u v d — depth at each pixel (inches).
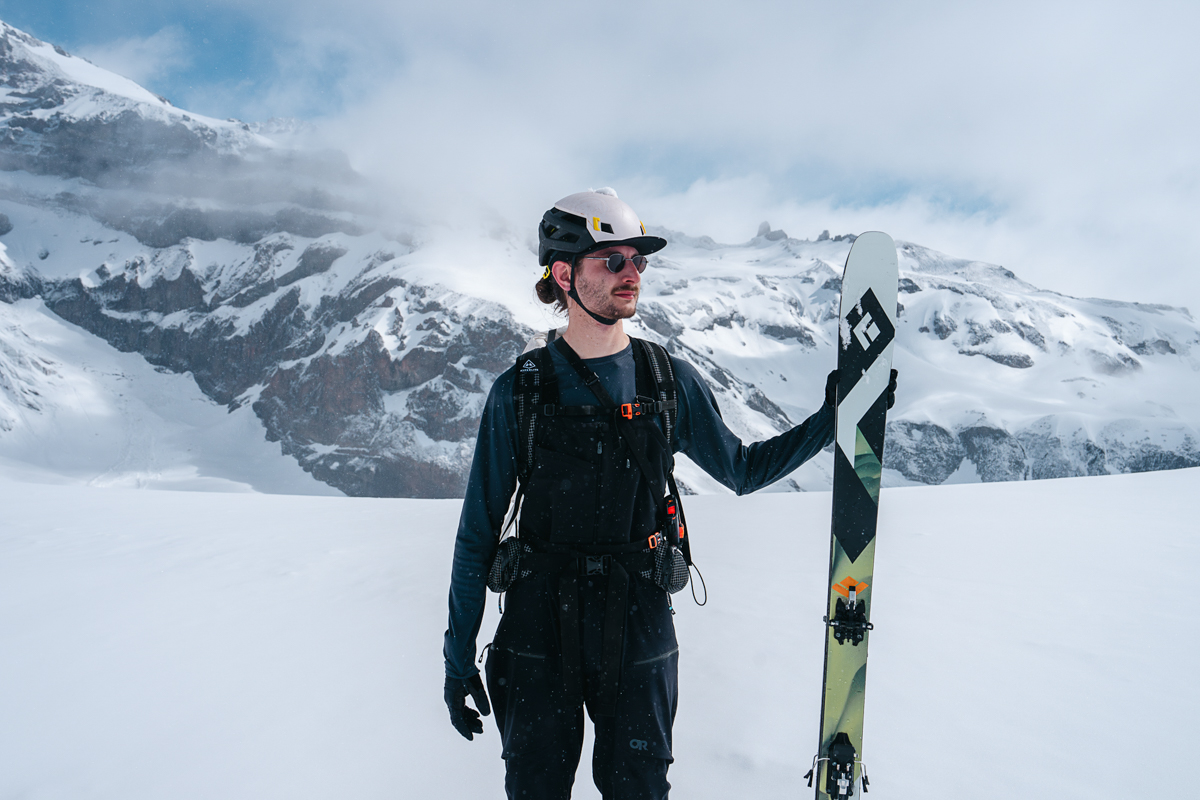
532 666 60.0
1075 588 199.8
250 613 201.9
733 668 139.5
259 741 115.2
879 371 66.6
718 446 66.0
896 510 415.8
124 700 135.4
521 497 63.9
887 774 95.6
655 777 58.6
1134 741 103.5
